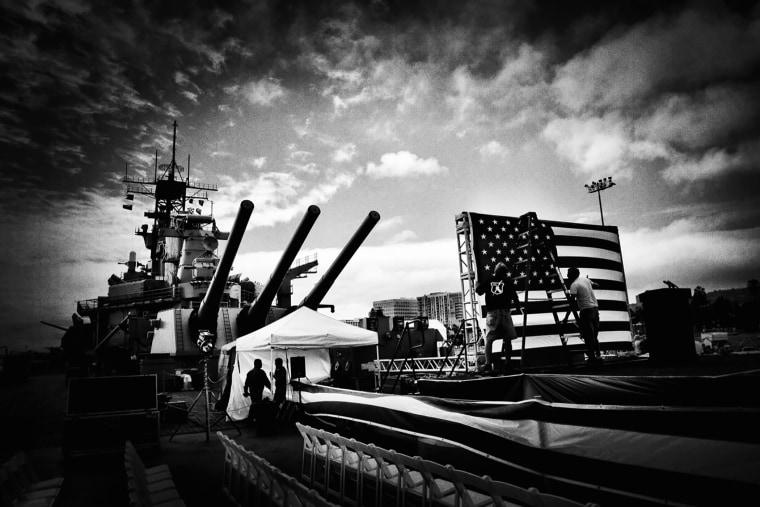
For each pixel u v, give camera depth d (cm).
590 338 845
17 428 1245
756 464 329
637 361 880
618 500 407
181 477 759
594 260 1468
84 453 895
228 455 664
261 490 527
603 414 429
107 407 934
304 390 1132
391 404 723
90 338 2652
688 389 409
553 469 465
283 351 1535
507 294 825
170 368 1988
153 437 938
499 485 328
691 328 767
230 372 1483
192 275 2516
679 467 371
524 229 923
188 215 2714
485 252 1288
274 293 1873
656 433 391
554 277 1284
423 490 430
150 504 445
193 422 1303
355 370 1661
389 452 473
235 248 1554
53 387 2459
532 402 490
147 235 3212
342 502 579
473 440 560
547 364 920
